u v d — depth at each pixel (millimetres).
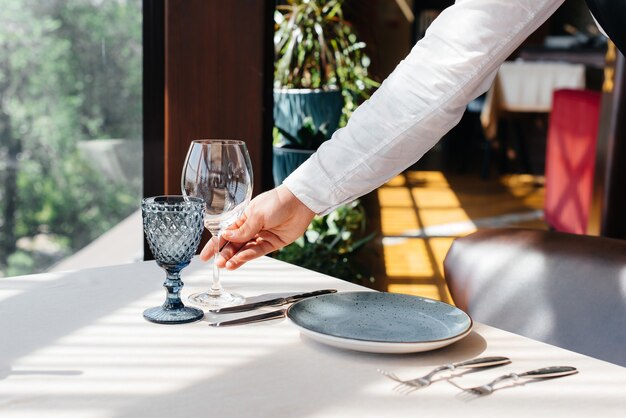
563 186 4270
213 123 2340
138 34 2395
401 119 1113
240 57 2336
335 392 811
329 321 1006
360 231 4293
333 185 1147
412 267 3760
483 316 1311
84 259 2510
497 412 770
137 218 2482
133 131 2449
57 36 2400
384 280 3559
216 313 1065
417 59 1106
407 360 906
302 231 1200
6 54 2387
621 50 1203
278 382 834
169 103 2303
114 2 2391
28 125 2424
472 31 1062
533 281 1269
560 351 947
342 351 931
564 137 4223
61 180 2471
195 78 2309
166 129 2314
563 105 4242
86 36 2406
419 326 994
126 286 1189
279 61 3258
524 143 6512
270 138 2451
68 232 2500
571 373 868
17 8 2377
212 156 1080
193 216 1012
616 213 3594
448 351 939
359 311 1041
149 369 865
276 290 1187
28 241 2463
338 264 3115
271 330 1003
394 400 794
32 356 899
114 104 2438
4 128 2404
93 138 2453
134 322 1024
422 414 763
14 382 824
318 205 1164
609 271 1201
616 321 1173
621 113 3500
